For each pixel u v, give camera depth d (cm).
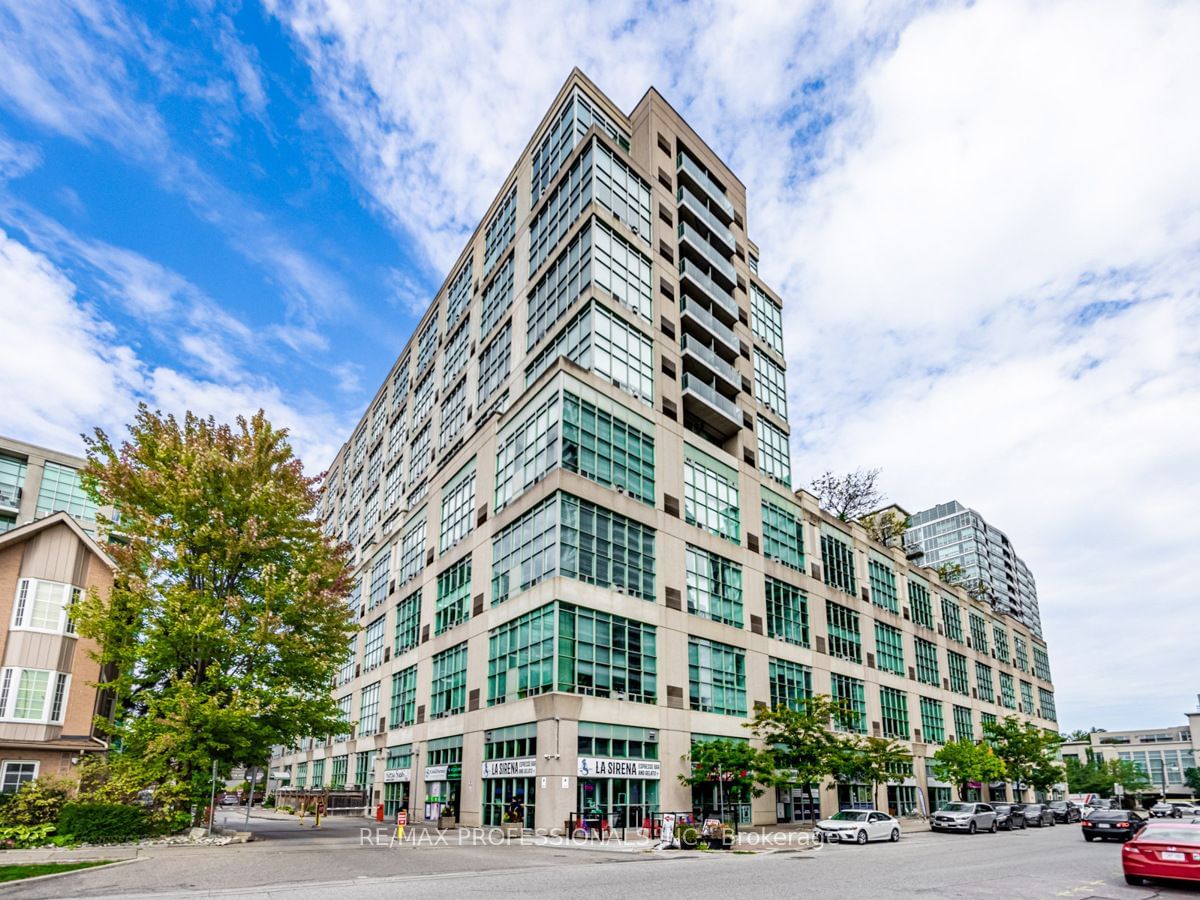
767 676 4431
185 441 2994
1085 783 9244
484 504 4269
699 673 3956
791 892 1498
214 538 2844
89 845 2355
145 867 1848
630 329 4219
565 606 3347
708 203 5325
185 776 2681
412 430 6531
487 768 3662
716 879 1716
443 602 4653
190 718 2555
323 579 3014
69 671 3303
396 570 5747
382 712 5453
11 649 3180
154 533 2775
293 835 3022
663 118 5081
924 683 6284
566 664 3275
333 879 1673
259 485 2942
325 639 3019
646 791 3441
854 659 5412
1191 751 13700
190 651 2714
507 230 5359
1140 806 9044
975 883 1648
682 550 4081
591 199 4247
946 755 5419
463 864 2022
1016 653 8625
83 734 3281
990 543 14988
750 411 5122
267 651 2869
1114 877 1756
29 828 2348
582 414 3728
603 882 1650
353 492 8512
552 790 3086
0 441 5281
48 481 5450
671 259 4731
